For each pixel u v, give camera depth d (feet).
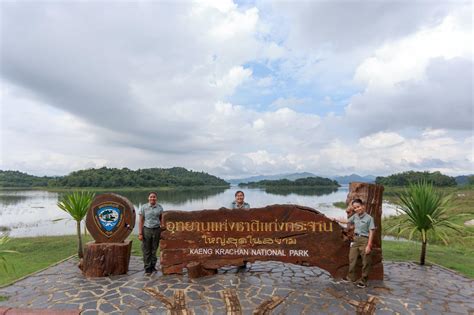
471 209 63.77
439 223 23.62
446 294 16.92
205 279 19.44
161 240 20.72
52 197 179.11
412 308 15.05
